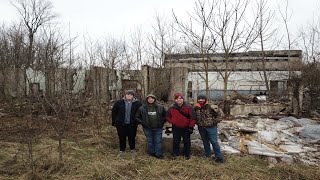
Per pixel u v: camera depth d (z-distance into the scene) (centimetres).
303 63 1490
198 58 1597
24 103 1005
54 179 568
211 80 2055
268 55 2159
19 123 920
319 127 928
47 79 779
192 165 642
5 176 572
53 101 747
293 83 1258
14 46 1302
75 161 647
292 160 694
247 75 2145
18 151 685
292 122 1044
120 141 714
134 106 714
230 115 1184
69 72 746
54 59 814
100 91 1175
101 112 1011
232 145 792
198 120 691
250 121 1042
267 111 1252
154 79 1316
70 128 883
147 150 757
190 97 1812
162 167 636
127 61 1300
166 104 1303
